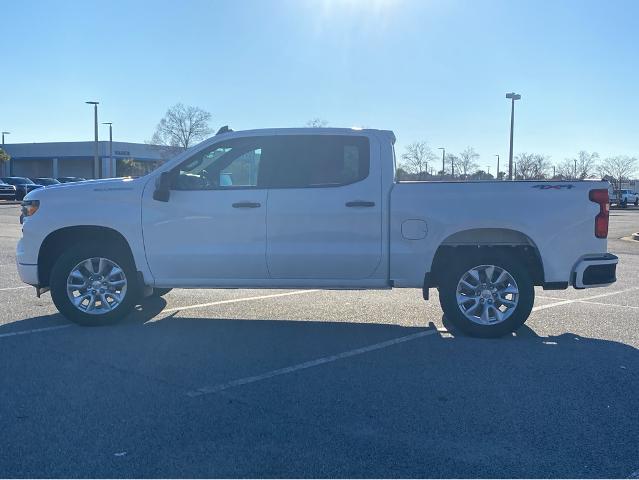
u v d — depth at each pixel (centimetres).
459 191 716
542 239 710
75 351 667
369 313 864
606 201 715
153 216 747
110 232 767
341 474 402
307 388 557
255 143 749
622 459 423
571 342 712
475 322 722
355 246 726
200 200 740
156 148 5131
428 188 720
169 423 480
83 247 761
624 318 836
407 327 782
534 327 784
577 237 712
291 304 927
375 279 733
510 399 531
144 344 696
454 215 713
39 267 776
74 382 570
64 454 428
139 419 487
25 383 566
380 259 724
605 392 548
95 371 601
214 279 748
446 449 438
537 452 434
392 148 734
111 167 6275
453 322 729
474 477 400
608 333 754
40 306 893
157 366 618
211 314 852
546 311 883
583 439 454
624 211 5128
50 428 470
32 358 641
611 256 720
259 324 796
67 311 763
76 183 784
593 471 407
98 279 769
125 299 768
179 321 809
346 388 557
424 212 717
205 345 695
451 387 560
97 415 495
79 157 6912
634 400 529
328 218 726
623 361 638
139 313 856
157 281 757
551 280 715
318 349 680
